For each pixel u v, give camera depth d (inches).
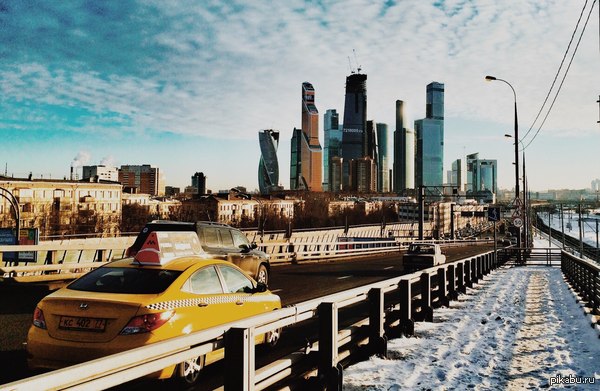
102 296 227.5
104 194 4724.4
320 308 246.1
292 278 821.2
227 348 182.2
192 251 303.7
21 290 530.3
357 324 310.5
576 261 721.0
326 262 1301.7
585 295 618.8
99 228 4461.1
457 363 306.7
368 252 1686.8
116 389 224.5
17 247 537.3
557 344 367.9
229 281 284.8
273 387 216.8
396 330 379.9
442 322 446.0
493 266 1130.7
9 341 320.5
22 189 3981.3
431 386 260.8
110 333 215.5
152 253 260.2
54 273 593.6
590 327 424.5
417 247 1047.0
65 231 4227.4
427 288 451.5
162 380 230.2
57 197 4261.8
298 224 6186.0
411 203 5359.3
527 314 502.3
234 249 564.4
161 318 222.2
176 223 515.2
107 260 643.5
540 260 1424.7
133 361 143.3
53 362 218.8
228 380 181.2
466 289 689.6
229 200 5718.5
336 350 249.0
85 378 129.2
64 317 223.0
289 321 218.2
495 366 306.3
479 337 385.7
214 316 256.1
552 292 698.2
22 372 255.9
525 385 270.2
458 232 5354.3
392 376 276.2
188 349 167.0
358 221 6875.0
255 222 5797.2
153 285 239.6
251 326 191.2
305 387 235.0
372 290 318.3
